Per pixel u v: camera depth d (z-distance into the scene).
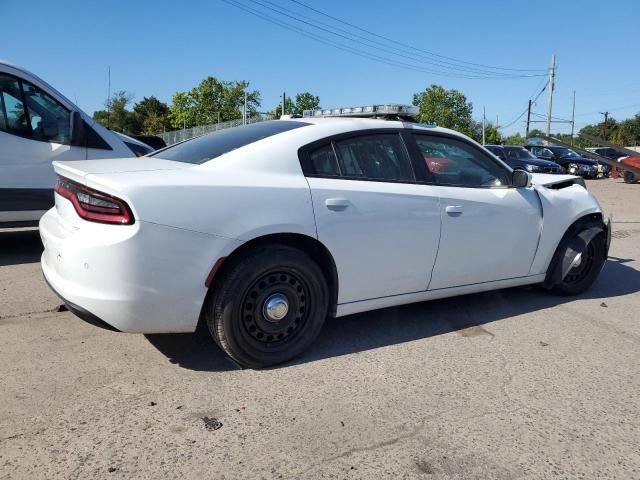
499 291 5.06
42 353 3.26
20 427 2.47
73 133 5.75
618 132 83.44
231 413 2.68
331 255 3.28
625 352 3.68
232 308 2.98
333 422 2.64
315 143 3.38
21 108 5.55
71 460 2.25
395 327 3.98
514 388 3.08
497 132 77.94
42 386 2.86
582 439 2.58
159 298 2.79
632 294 5.14
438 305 4.55
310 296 3.27
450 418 2.72
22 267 5.26
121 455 2.30
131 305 2.74
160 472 2.21
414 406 2.83
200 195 2.86
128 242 2.68
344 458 2.35
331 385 3.03
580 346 3.76
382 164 3.64
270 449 2.39
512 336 3.90
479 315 4.34
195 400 2.79
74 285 2.80
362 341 3.69
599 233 4.89
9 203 5.51
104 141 6.08
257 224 2.98
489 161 4.27
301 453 2.38
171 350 3.38
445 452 2.43
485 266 4.11
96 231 2.76
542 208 4.42
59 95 5.84
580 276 4.96
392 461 2.35
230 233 2.91
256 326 3.10
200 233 2.84
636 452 2.49
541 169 19.22
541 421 2.73
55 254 2.97
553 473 2.31
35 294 4.38
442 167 3.94
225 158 3.18
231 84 61.91
